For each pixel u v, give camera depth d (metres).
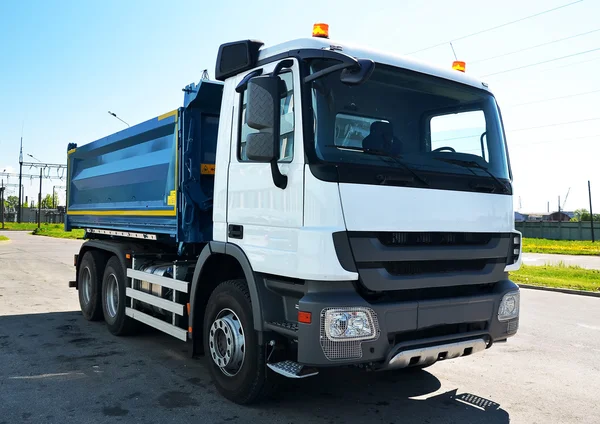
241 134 4.66
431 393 5.05
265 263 4.16
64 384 5.14
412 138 4.32
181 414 4.38
